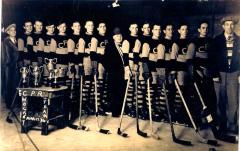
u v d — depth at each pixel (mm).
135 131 4059
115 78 4867
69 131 4004
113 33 4793
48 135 3811
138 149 3367
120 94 4863
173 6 4430
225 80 4090
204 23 4180
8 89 5266
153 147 3447
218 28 4129
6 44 5180
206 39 4180
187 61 4293
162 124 4426
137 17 4664
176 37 4441
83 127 4062
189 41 4289
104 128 4164
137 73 4035
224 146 3549
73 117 4738
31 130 4016
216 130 3842
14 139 3631
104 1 4805
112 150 3318
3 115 4699
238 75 4004
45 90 3693
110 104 4922
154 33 4523
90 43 4832
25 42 5094
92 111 4918
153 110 4617
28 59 5070
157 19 4551
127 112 4930
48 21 4957
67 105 4270
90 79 4887
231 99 4059
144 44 4566
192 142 3662
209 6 4176
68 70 4848
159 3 4508
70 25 4887
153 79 4543
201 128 4254
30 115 4016
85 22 4855
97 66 4859
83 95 4887
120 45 4754
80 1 4871
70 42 4832
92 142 3572
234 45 4023
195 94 4305
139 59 4621
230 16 4039
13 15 5117
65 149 3318
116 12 4766
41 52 4973
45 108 3738
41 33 4977
